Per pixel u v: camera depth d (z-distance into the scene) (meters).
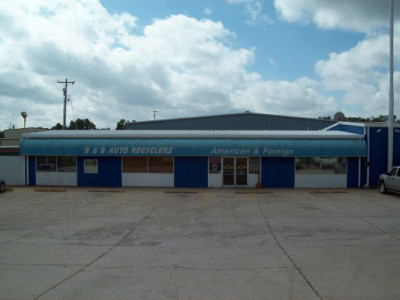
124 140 21.55
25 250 8.52
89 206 15.25
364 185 21.34
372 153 21.33
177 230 10.77
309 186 21.53
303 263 7.29
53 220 12.36
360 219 12.27
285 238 9.62
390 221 11.91
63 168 22.59
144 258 7.76
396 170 17.61
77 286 5.99
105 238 9.78
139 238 9.76
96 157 22.34
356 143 20.84
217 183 21.77
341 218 12.47
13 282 6.20
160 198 17.48
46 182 22.69
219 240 9.47
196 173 21.81
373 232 10.29
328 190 19.89
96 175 22.38
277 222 11.87
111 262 7.46
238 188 21.34
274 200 16.77
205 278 6.38
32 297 5.51
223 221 12.10
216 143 21.05
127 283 6.13
